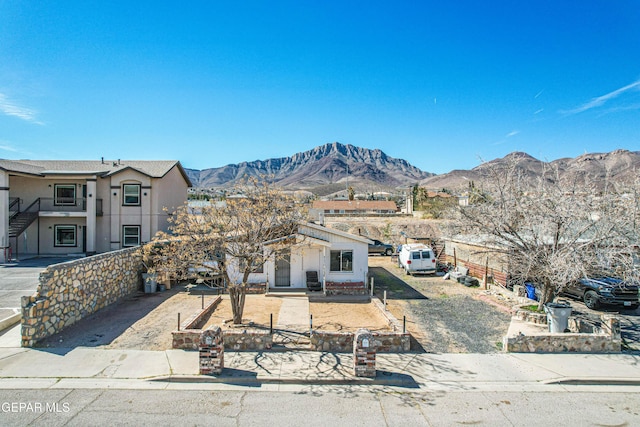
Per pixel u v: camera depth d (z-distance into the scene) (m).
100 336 11.66
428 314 15.17
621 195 13.09
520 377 9.39
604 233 12.24
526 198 13.95
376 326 13.43
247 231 12.73
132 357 10.06
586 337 10.99
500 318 14.62
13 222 26.12
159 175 27.27
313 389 8.66
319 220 23.92
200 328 12.77
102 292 15.09
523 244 13.92
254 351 10.64
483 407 8.02
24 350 10.40
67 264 12.53
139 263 18.80
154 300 16.64
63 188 28.25
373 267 27.19
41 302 11.12
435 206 50.72
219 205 13.91
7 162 26.78
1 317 12.68
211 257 13.70
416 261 23.55
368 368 9.16
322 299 17.38
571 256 12.18
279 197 13.71
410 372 9.57
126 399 8.05
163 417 7.39
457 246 24.81
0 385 8.52
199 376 9.00
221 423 7.23
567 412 7.87
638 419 7.64
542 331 12.75
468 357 10.59
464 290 19.62
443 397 8.40
